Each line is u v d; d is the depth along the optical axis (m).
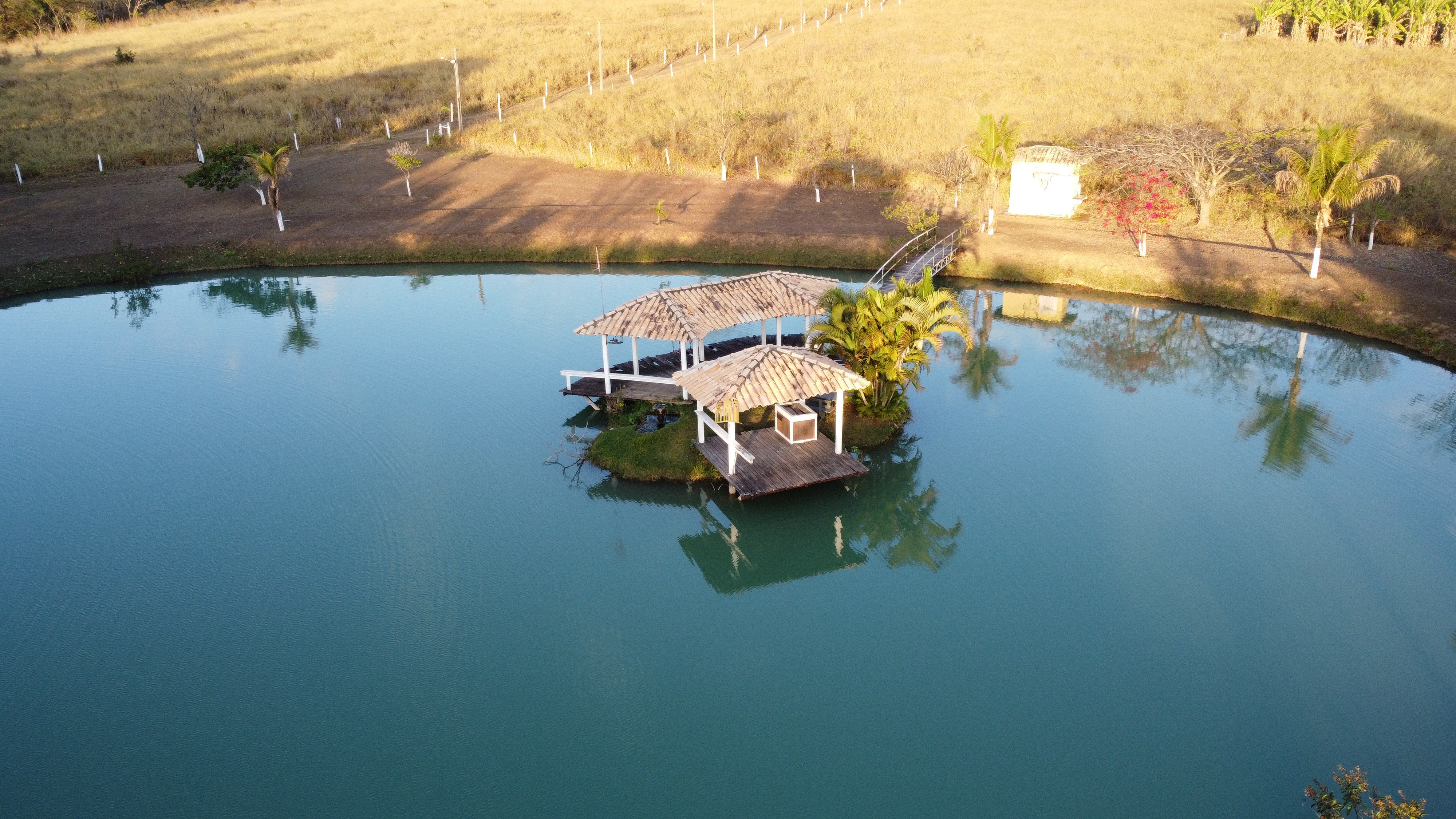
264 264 46.25
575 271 44.69
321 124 65.12
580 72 76.44
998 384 30.27
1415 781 14.25
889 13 88.25
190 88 70.00
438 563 21.28
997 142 42.56
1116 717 15.95
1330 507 22.30
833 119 60.00
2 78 71.69
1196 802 14.11
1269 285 35.75
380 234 47.59
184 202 51.78
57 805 14.67
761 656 18.16
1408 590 19.08
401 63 78.44
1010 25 79.94
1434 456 24.61
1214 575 19.81
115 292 42.97
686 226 47.09
